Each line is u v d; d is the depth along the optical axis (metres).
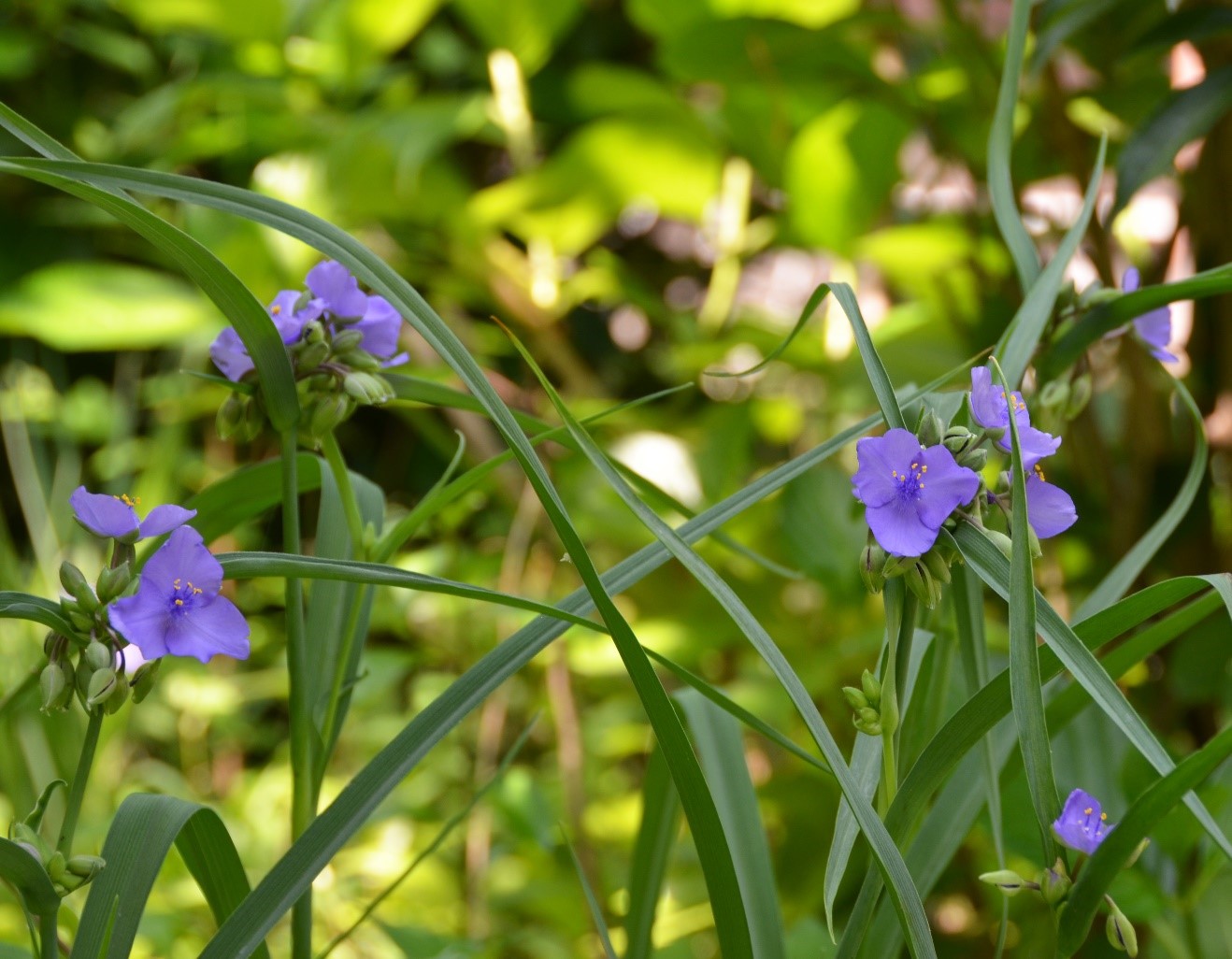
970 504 1.23
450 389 1.33
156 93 2.98
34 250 3.40
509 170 3.52
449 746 2.75
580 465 2.54
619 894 2.40
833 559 2.21
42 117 3.39
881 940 1.32
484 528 2.91
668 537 1.22
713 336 2.92
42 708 1.22
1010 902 1.86
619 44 3.42
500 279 2.86
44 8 3.29
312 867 1.24
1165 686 2.04
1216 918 1.48
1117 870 1.21
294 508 1.29
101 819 2.33
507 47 2.69
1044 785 1.21
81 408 3.33
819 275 3.42
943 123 2.39
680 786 1.24
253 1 2.60
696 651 2.53
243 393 1.30
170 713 3.00
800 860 2.12
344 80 2.74
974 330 2.37
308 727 1.32
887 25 2.17
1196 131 1.62
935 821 1.36
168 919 1.85
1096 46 2.08
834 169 2.47
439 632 2.70
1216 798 1.44
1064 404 1.36
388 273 1.24
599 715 2.80
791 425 3.15
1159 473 2.14
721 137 2.77
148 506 2.95
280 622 3.18
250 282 2.64
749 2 2.60
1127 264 2.45
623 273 2.91
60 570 1.22
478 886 2.26
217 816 1.28
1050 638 1.22
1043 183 2.59
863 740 1.29
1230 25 1.76
